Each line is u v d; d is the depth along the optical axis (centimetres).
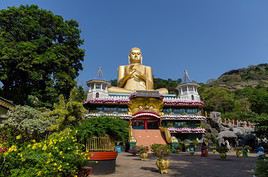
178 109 4478
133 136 3588
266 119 3064
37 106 2992
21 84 3148
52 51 3186
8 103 2392
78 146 1095
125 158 2455
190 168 1802
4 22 3200
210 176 1483
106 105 4244
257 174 841
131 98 4288
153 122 4300
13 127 1933
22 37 3228
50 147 923
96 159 1490
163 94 4850
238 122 4803
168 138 3584
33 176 764
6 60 2848
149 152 3088
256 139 4125
